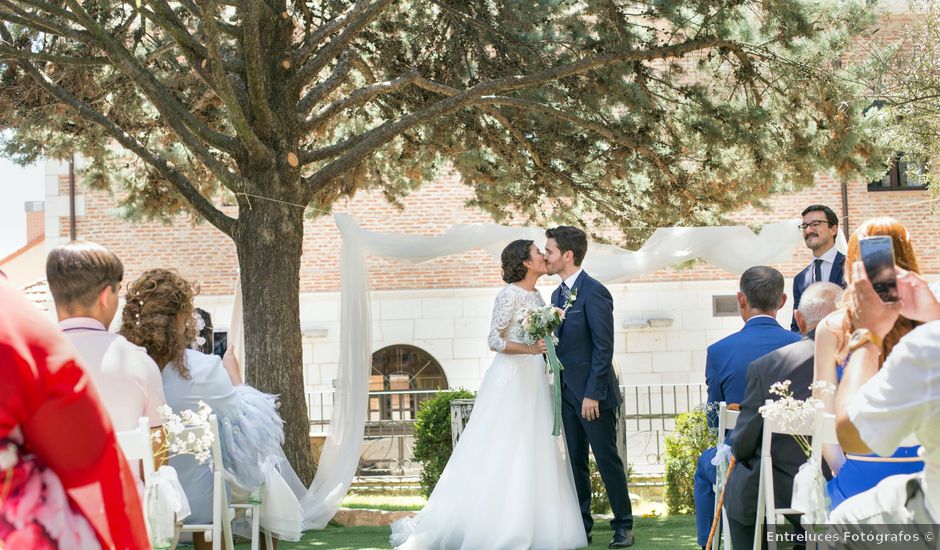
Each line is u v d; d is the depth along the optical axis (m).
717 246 8.79
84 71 9.23
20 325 1.92
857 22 8.83
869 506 2.64
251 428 5.03
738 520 4.27
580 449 6.40
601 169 10.15
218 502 4.27
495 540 5.86
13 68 8.94
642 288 17.64
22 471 1.92
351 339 8.02
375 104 10.81
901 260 2.69
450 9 8.84
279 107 8.13
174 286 4.80
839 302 3.52
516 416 6.10
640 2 8.75
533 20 8.91
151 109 10.34
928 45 10.80
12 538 1.89
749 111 8.91
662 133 9.73
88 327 3.56
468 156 10.24
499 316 6.20
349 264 8.09
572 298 6.24
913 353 2.27
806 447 3.81
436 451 9.59
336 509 7.60
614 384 6.30
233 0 7.66
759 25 9.06
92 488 2.01
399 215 17.34
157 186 10.95
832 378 3.40
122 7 9.33
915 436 2.37
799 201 17.20
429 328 17.53
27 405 1.91
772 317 5.01
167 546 3.51
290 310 8.00
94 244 3.59
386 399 17.27
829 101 8.81
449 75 9.64
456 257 17.62
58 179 17.11
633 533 6.84
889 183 17.25
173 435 3.81
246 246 8.02
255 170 7.94
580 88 9.12
